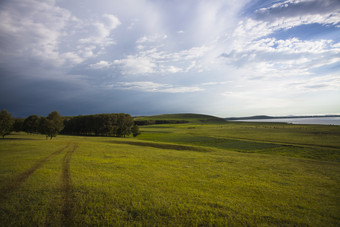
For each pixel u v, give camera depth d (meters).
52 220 10.23
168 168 24.17
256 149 56.34
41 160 25.62
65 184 15.73
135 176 19.44
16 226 9.62
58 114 71.00
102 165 23.92
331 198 15.18
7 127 62.72
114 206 12.18
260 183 18.73
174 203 13.02
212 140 81.19
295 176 22.16
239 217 11.41
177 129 162.00
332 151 49.59
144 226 10.12
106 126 110.88
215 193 15.45
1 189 14.25
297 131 109.94
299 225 10.84
